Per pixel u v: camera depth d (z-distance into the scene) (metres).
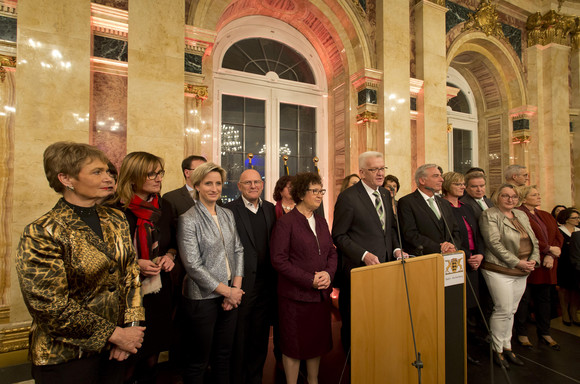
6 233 2.75
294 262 2.06
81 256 1.29
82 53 2.91
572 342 3.11
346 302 2.49
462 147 7.09
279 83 4.98
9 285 2.75
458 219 2.90
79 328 1.23
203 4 3.73
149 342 1.83
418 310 1.85
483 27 6.04
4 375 2.44
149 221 1.84
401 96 4.79
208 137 4.14
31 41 2.74
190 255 1.84
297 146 5.15
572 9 6.92
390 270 1.76
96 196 1.37
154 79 3.25
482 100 7.17
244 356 2.17
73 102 2.86
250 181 2.32
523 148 6.57
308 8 4.72
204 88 3.66
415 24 5.23
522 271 2.65
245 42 4.82
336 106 5.19
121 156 3.22
